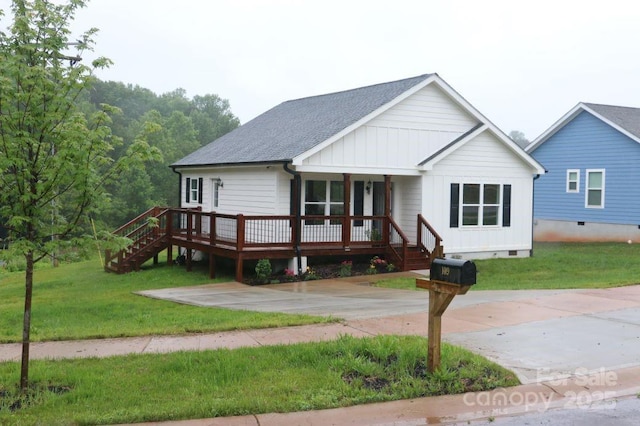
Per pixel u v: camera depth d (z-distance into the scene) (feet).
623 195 86.07
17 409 19.22
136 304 41.52
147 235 67.67
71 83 22.36
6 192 21.45
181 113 203.10
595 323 31.14
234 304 40.37
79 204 22.54
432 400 20.40
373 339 26.02
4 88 20.75
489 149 66.95
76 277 62.75
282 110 83.35
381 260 60.03
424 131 63.26
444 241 64.59
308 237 59.98
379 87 69.00
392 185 65.41
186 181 80.69
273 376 22.07
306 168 56.29
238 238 53.16
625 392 21.42
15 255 20.94
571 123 93.76
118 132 172.76
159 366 23.39
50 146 22.27
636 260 65.57
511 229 68.90
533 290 43.09
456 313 33.78
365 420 18.76
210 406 19.07
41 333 30.99
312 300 41.70
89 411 18.89
